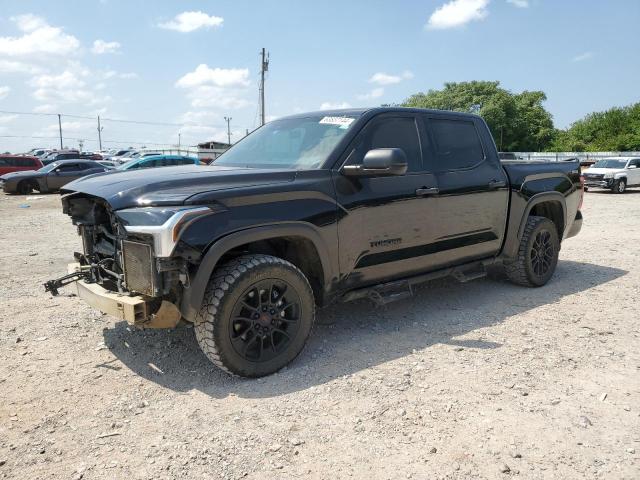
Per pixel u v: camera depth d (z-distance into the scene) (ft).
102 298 11.27
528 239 18.19
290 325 11.98
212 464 8.52
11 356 12.87
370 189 13.35
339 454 8.77
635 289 18.95
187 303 10.62
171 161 64.18
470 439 9.17
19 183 72.69
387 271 14.10
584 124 219.61
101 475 8.23
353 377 11.60
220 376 11.74
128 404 10.48
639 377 11.63
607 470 8.30
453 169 15.70
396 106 15.06
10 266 23.41
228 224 10.80
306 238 12.06
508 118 206.69
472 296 18.03
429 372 11.87
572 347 13.37
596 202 59.57
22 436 9.36
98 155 136.15
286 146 14.34
